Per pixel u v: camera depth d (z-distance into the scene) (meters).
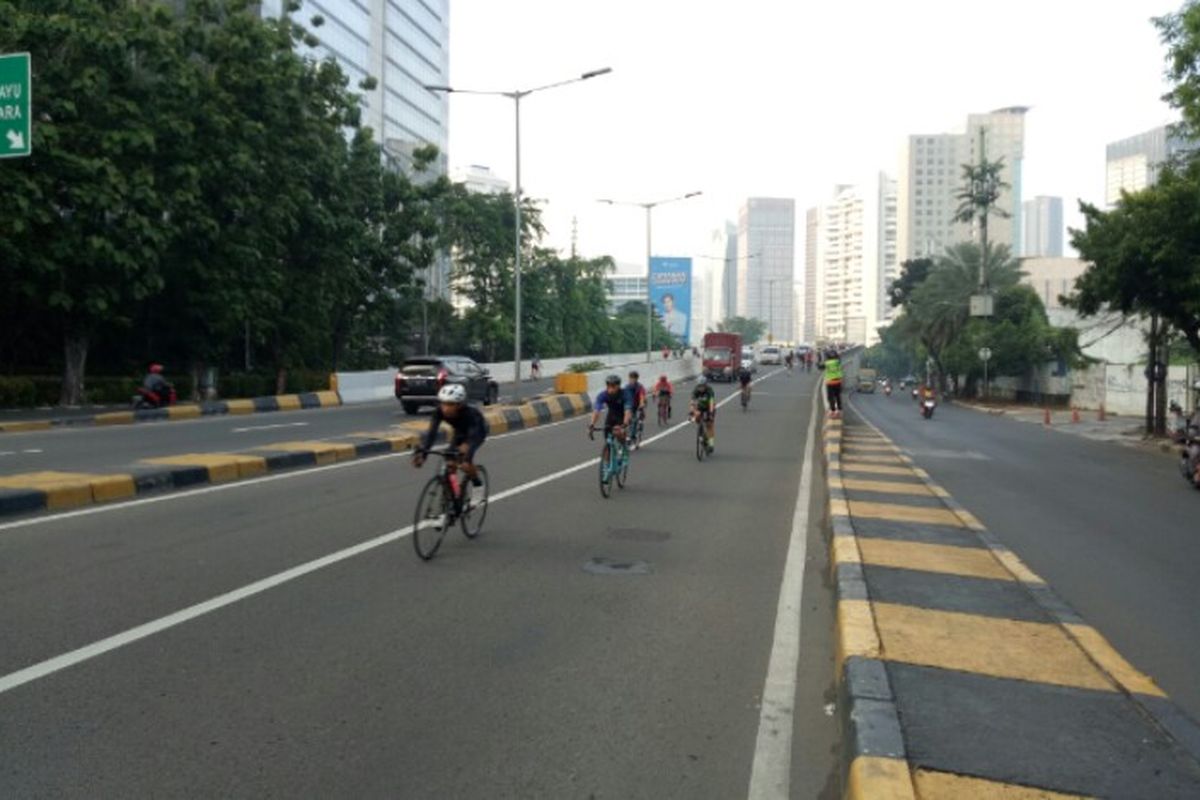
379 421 26.72
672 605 7.59
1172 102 21.91
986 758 4.24
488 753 4.68
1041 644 6.02
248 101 33.91
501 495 13.43
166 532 9.91
